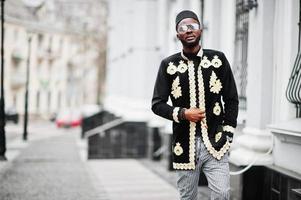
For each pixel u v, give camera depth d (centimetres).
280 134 749
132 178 1309
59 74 6919
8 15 5584
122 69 2605
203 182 1127
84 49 6938
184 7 1462
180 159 510
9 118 4994
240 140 881
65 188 1106
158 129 1758
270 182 788
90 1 7094
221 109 511
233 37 1074
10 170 1396
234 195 853
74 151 2142
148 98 1922
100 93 6191
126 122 1855
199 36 509
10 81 5797
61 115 4741
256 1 849
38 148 2255
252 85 869
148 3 1923
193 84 508
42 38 6450
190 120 493
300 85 730
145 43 1930
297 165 731
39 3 6425
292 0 776
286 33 791
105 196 1027
